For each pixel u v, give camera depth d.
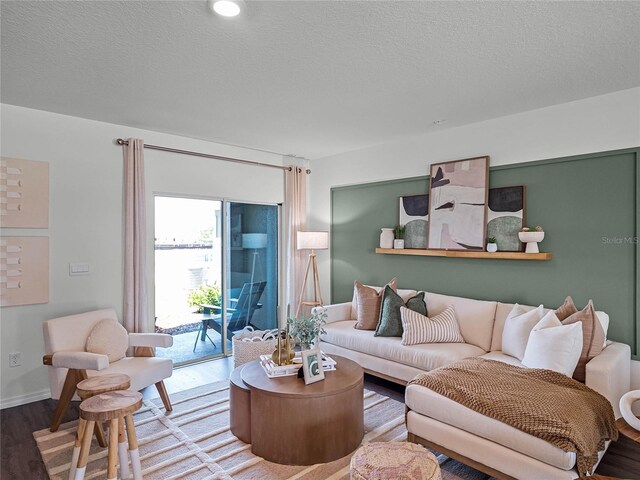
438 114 3.69
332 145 4.91
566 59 2.55
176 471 2.37
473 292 4.04
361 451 1.86
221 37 2.26
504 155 3.76
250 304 5.17
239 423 2.74
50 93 3.13
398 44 2.35
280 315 5.51
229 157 4.85
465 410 2.21
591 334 2.70
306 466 2.44
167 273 4.37
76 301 3.70
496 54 2.48
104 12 1.99
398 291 4.29
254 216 5.20
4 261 3.32
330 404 2.49
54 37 2.25
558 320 2.84
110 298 3.91
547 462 1.88
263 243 5.31
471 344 3.54
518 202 3.67
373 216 5.01
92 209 3.80
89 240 3.78
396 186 4.74
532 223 3.60
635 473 2.36
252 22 2.09
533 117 3.57
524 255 3.49
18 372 3.40
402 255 4.68
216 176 4.76
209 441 2.72
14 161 3.37
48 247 3.54
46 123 3.55
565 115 3.38
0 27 2.13
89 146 3.79
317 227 5.73
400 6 1.95
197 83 2.94
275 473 2.36
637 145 3.03
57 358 2.82
